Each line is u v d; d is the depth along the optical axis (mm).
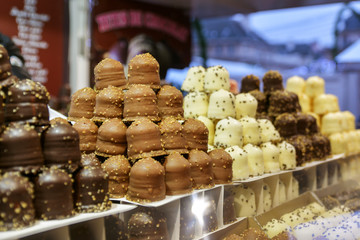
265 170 3674
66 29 6094
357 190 4621
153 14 7164
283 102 4281
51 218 2111
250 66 8797
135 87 2879
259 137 3693
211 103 3576
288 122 4141
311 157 4301
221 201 3039
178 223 2656
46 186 2104
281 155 3838
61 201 2137
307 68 8367
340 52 7840
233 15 8008
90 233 2213
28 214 1996
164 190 2633
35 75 5820
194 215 2805
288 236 3258
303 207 3910
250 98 3768
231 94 3592
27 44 5727
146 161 2598
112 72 3039
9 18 5551
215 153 3117
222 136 3445
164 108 3027
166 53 7250
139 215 2535
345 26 7730
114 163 2705
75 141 2277
